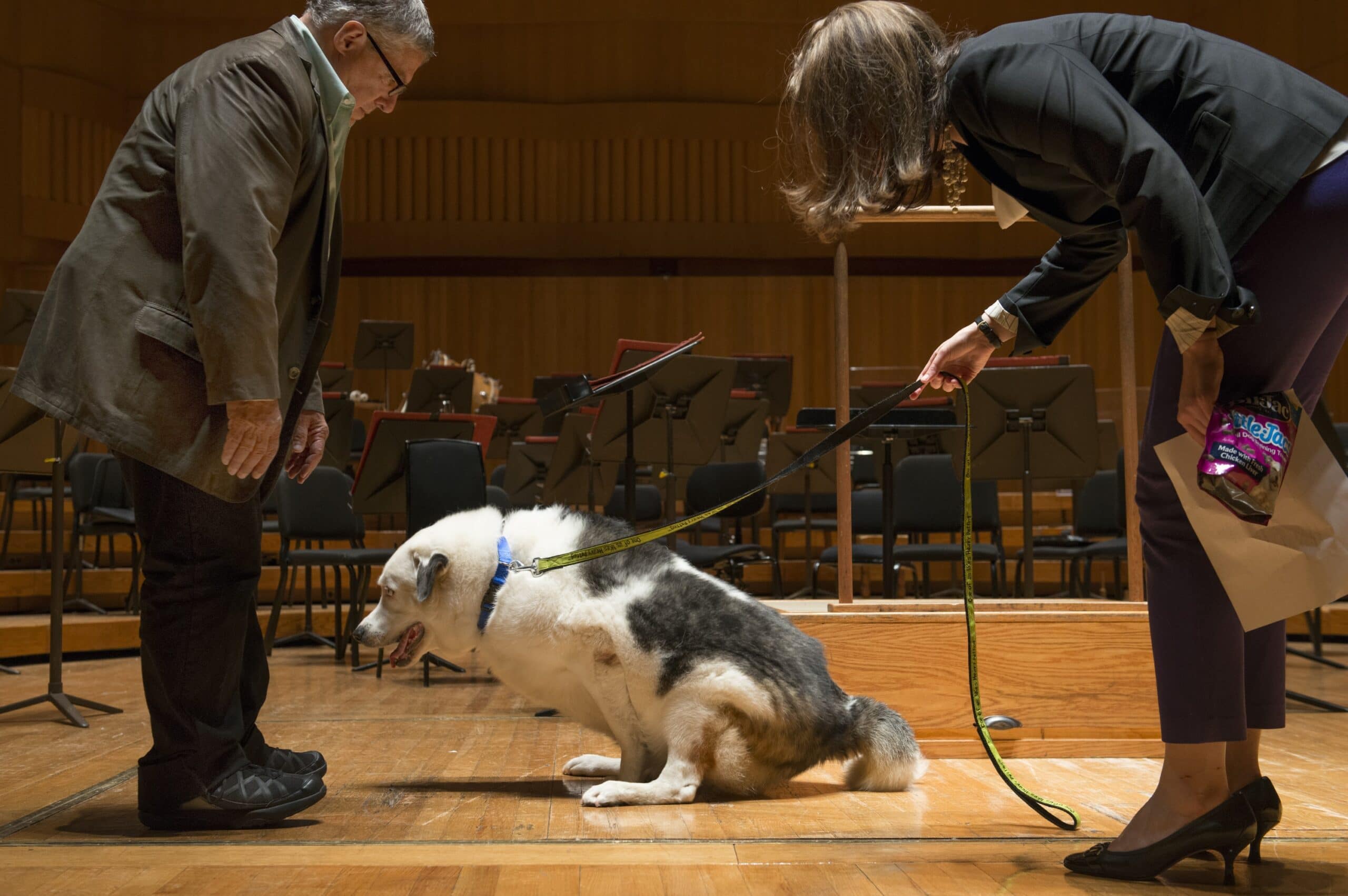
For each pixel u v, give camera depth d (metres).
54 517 3.73
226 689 2.09
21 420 3.83
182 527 2.03
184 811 2.04
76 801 2.34
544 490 5.57
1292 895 1.61
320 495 5.79
